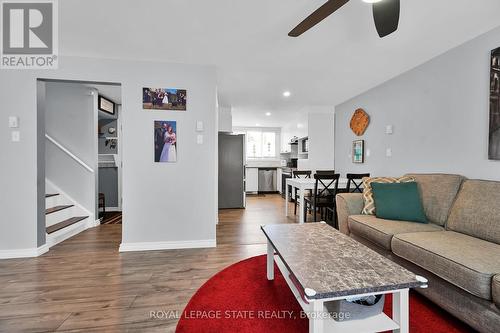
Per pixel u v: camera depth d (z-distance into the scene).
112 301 1.86
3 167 2.65
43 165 2.83
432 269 1.66
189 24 2.18
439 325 1.58
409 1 1.83
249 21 2.13
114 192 5.12
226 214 4.95
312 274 1.32
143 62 2.92
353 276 1.30
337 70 3.23
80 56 2.79
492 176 2.23
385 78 3.54
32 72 2.71
